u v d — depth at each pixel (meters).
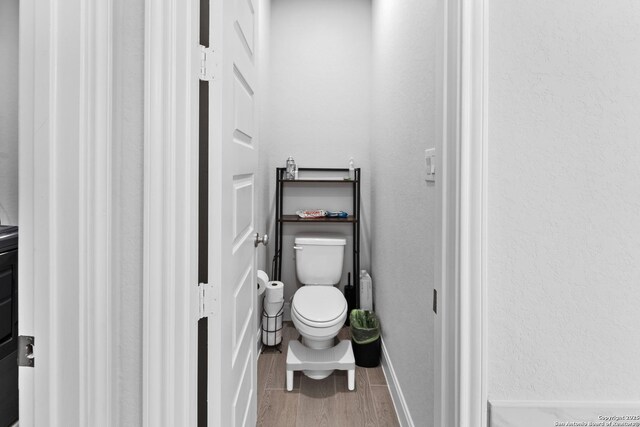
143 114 0.80
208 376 0.94
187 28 0.84
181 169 0.83
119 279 0.81
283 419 1.94
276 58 3.29
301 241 2.99
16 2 1.69
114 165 0.79
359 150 3.32
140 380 0.82
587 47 0.73
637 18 0.73
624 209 0.73
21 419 0.74
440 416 0.81
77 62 0.72
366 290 2.97
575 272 0.73
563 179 0.73
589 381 0.74
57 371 0.73
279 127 3.31
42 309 0.72
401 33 1.93
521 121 0.74
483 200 0.73
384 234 2.47
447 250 0.77
